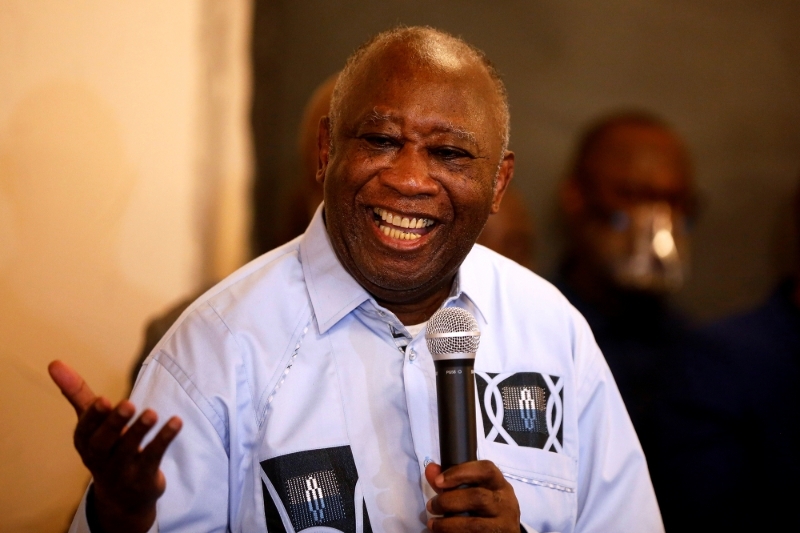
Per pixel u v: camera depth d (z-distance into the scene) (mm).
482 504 1646
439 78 1927
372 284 2006
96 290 3424
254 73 4105
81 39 3383
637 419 3826
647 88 4734
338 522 1870
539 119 4645
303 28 4242
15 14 3195
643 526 2105
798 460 2891
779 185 4820
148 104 3627
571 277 4148
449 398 1697
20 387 3158
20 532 3090
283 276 2045
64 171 3334
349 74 2018
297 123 4188
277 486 1867
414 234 1957
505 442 2029
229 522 1919
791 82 4820
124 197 3537
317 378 1964
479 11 4559
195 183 3830
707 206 4770
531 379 2107
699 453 2963
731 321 3096
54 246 3301
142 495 1574
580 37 4668
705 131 4781
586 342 2234
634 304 4027
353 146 1940
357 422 1946
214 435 1864
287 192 4168
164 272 3695
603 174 4105
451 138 1915
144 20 3604
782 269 4793
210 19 3869
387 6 4371
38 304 3242
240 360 1919
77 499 3186
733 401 2959
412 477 1940
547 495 2023
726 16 4773
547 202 4633
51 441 3176
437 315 1736
